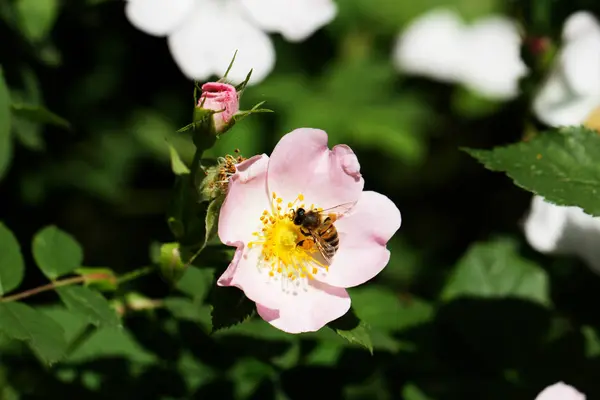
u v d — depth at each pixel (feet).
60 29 1.93
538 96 1.86
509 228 2.01
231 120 1.46
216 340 1.62
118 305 1.60
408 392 1.61
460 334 1.64
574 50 1.83
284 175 1.49
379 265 1.48
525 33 1.90
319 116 1.99
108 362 1.65
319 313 1.46
